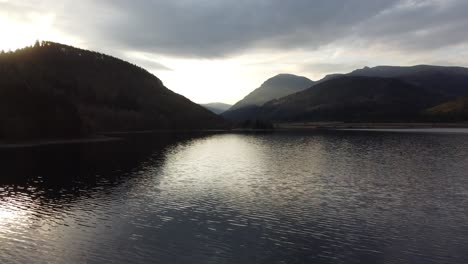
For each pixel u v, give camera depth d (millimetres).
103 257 24781
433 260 24531
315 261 24422
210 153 94062
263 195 43062
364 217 34000
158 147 111375
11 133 108188
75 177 55281
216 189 46625
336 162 73250
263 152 95812
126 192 44781
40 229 30609
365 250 26203
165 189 46625
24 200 40469
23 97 117812
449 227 31094
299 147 110125
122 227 31078
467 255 25281
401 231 30125
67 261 24125
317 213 35281
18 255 25047
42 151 91500
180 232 29797
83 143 121062
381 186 48219
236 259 24656
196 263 23938
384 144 116250
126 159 78875
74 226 31391
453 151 92688
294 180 52938
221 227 31125
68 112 132750
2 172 59406
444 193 43969
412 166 66562
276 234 29359
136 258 24672
